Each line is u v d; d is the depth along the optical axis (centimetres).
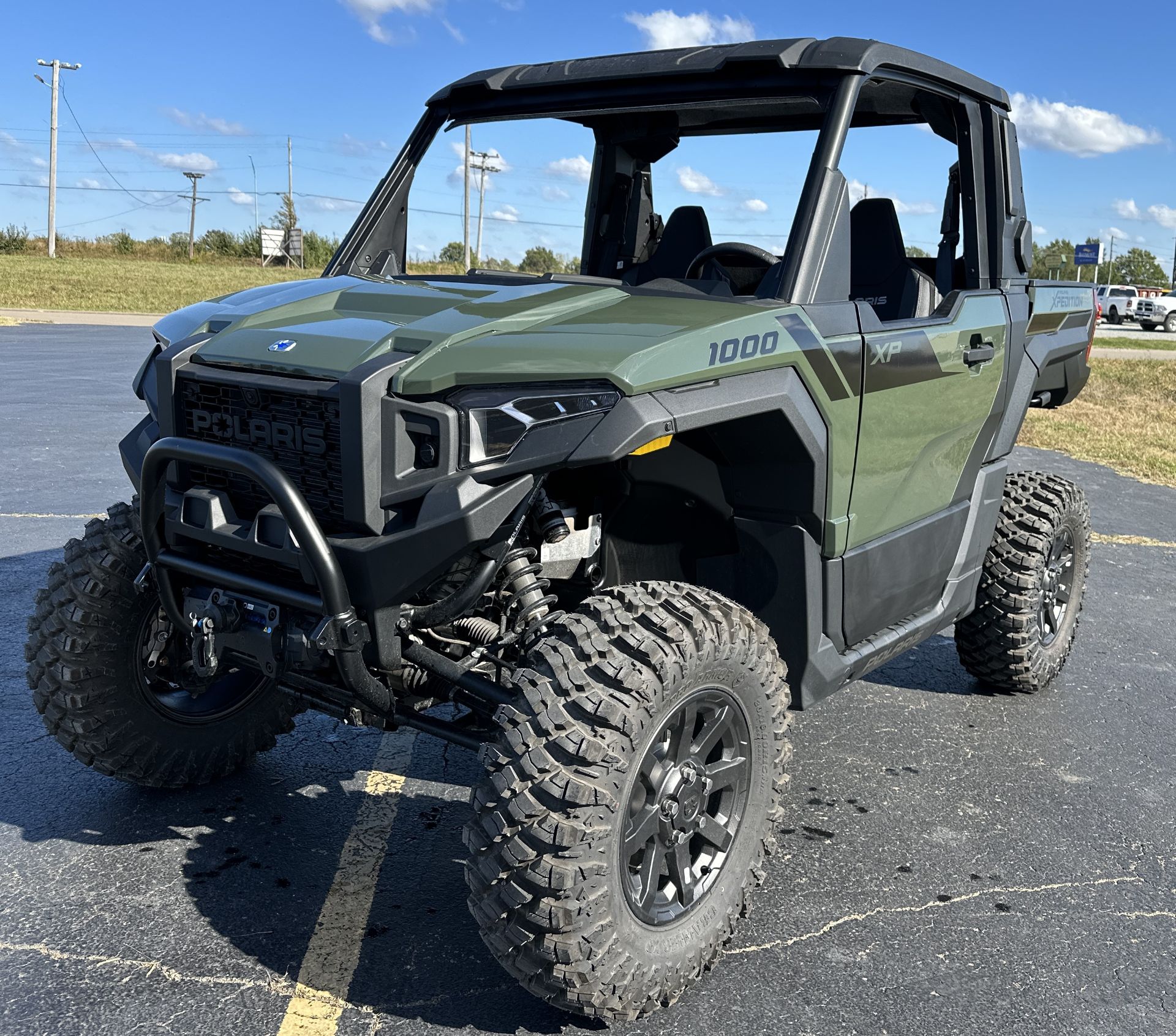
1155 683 494
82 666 317
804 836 341
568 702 231
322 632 241
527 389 239
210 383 268
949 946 284
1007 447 425
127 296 3378
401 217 370
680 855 255
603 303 287
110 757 331
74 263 5181
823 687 314
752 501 298
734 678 259
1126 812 367
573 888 223
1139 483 1000
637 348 242
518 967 232
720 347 258
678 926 253
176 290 3691
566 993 233
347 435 241
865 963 275
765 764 275
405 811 349
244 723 360
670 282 334
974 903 305
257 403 260
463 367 241
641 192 426
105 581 315
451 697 279
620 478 293
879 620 346
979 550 413
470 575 251
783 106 322
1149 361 2472
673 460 295
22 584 543
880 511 329
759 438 282
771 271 298
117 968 262
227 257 6744
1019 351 411
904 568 350
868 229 387
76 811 340
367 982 261
